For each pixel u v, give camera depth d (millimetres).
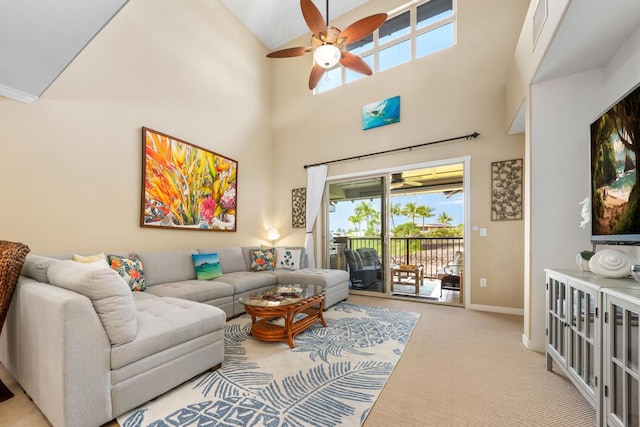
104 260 2424
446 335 2652
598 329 1371
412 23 4254
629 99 1448
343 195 4781
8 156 2297
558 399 1643
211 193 4148
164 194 3467
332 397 1635
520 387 1766
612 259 1574
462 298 3824
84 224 2752
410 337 2600
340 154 4770
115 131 3021
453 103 3832
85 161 2771
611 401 1273
